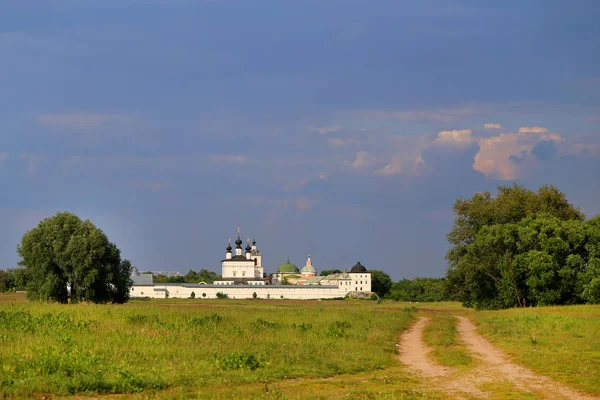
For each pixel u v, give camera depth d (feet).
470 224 420.36
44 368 112.16
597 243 330.75
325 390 107.86
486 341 182.29
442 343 171.83
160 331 163.43
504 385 115.14
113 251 376.07
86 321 172.55
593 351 146.72
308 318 232.94
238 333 167.43
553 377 121.49
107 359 124.57
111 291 382.83
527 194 423.23
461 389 111.75
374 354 146.30
